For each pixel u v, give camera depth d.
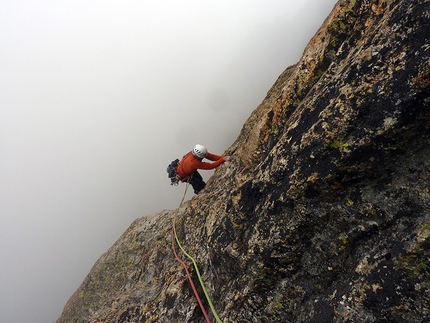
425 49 2.73
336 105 3.51
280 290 4.34
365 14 4.57
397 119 2.90
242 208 5.09
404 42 2.96
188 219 8.15
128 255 10.71
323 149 3.58
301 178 3.82
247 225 4.94
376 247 3.26
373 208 3.36
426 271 2.68
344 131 3.37
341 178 3.51
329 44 5.08
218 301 5.44
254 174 5.04
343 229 3.69
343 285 3.47
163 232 9.81
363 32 4.46
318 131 3.68
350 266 3.54
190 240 7.37
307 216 3.93
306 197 3.87
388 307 2.88
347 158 3.37
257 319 4.43
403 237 2.98
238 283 4.96
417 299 2.68
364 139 3.19
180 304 5.96
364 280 3.16
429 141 2.91
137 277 8.80
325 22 5.60
